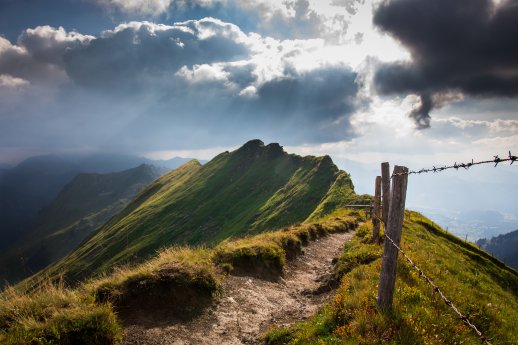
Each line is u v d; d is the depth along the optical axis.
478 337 8.17
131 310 9.96
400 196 8.50
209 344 9.38
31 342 7.17
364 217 43.84
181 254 14.21
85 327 7.98
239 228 141.75
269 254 16.64
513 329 9.70
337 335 8.22
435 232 40.88
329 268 18.39
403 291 9.92
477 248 43.09
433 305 9.38
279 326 10.44
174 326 9.84
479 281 15.94
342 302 9.80
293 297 13.90
